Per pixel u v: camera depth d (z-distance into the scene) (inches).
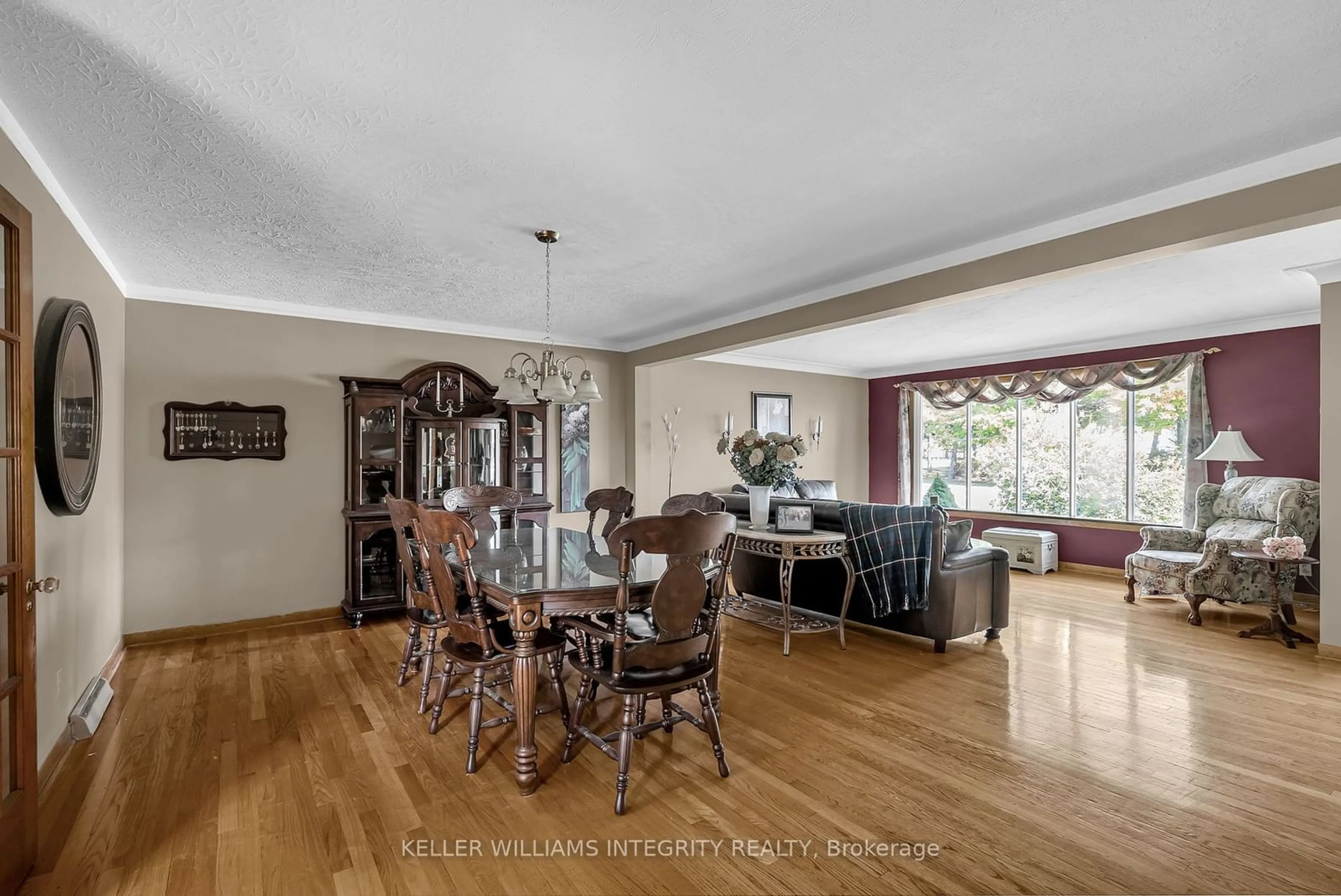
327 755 102.2
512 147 88.4
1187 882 72.1
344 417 188.7
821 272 150.1
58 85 72.7
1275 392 213.0
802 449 176.9
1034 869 74.5
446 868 74.7
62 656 102.7
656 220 116.2
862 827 83.0
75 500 104.3
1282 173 93.1
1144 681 136.6
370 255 135.3
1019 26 64.4
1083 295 183.2
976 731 111.5
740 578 205.3
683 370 268.2
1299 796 90.0
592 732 110.5
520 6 60.3
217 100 76.1
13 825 68.9
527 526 179.5
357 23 62.4
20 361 72.7
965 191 104.7
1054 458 274.5
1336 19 63.7
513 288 164.2
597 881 72.6
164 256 135.6
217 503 170.7
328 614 186.4
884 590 155.8
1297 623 185.5
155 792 90.5
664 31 64.4
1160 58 70.1
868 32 65.0
